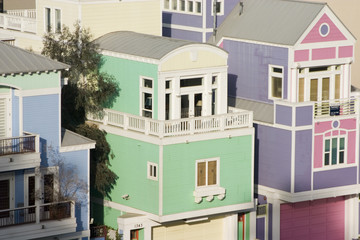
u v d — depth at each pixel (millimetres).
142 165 113000
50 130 106375
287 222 124438
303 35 122000
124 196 115188
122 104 117938
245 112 116375
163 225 115438
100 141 115688
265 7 129375
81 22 122812
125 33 123188
